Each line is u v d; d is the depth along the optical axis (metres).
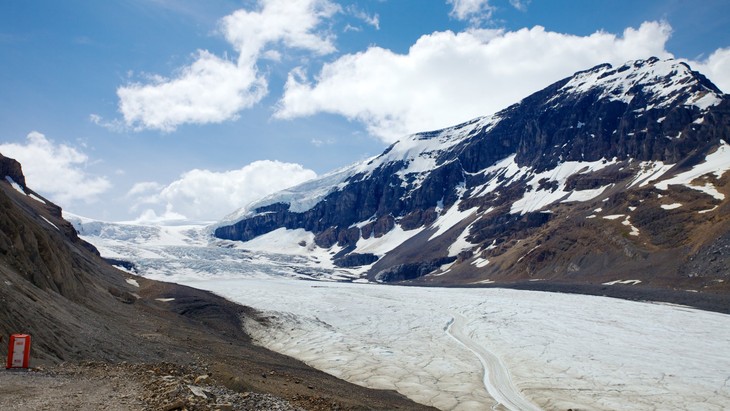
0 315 22.77
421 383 48.69
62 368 21.14
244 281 175.88
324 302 102.00
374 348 62.28
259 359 46.84
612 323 79.75
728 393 45.97
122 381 19.69
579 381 49.72
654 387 47.72
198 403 16.94
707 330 73.88
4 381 17.12
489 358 59.88
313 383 39.06
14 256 36.88
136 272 183.25
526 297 113.06
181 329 53.25
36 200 114.06
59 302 34.06
